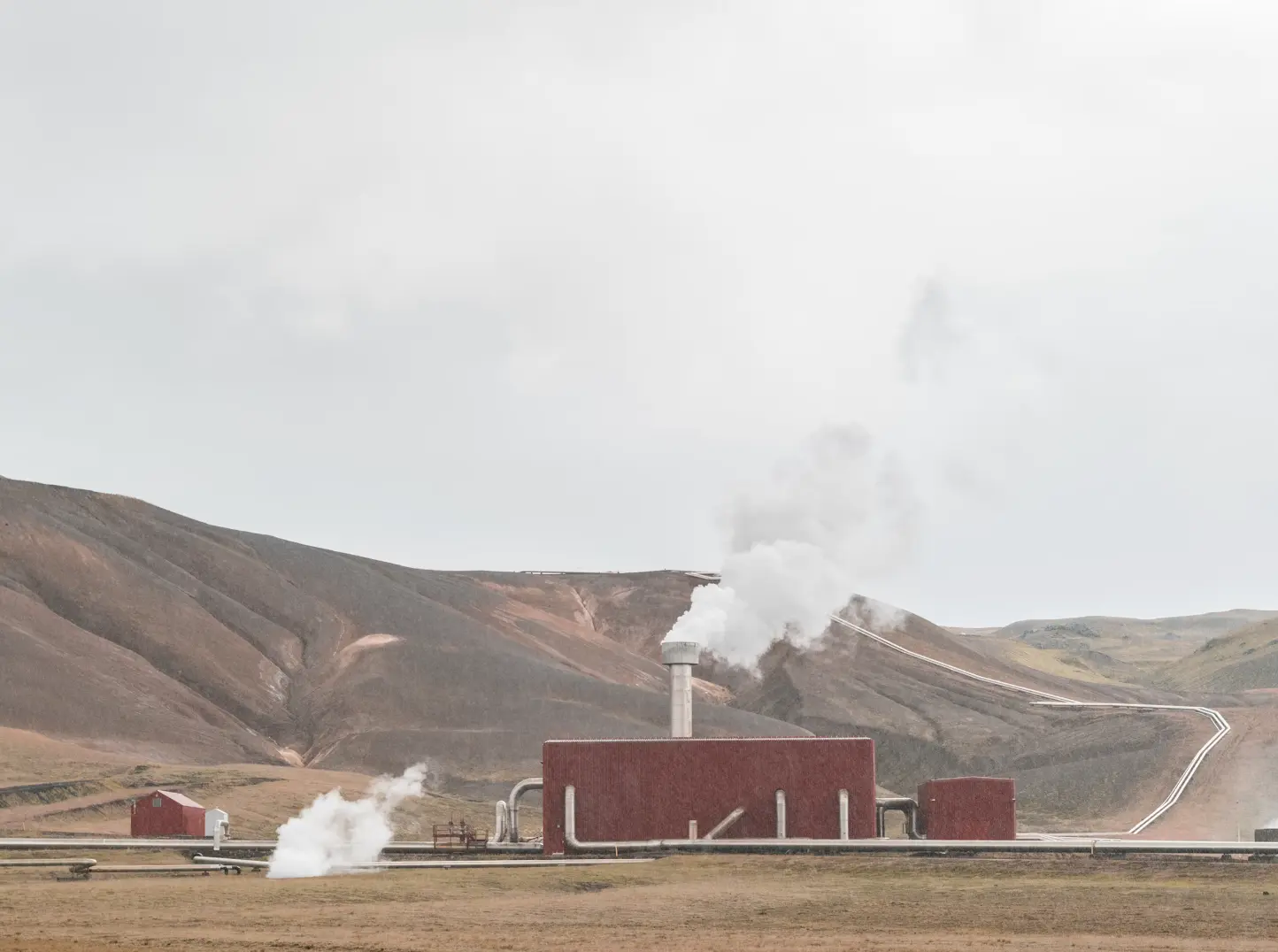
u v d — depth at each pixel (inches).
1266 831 3868.1
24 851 3622.0
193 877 3110.2
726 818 3661.4
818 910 2559.1
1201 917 2475.4
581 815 3673.7
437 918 2405.3
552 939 2192.4
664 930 2319.1
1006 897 2733.8
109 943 2065.7
